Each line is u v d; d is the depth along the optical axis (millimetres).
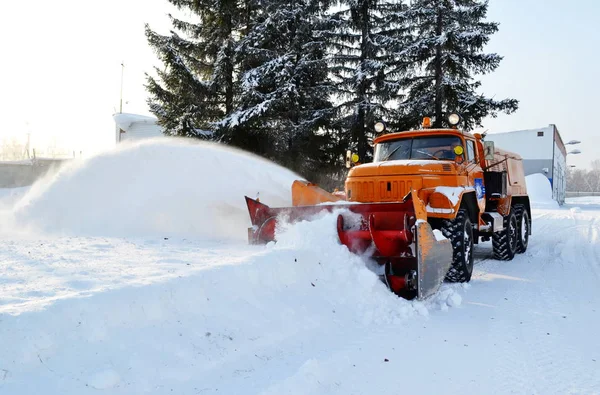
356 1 17625
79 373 2344
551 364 3125
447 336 3713
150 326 2891
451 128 6945
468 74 18312
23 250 5641
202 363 2789
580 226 13289
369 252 5117
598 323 4070
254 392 2512
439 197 5613
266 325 3432
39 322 2457
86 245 6297
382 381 2818
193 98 14477
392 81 18109
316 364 2896
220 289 3500
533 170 35156
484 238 8008
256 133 14141
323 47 17656
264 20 14953
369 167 6230
